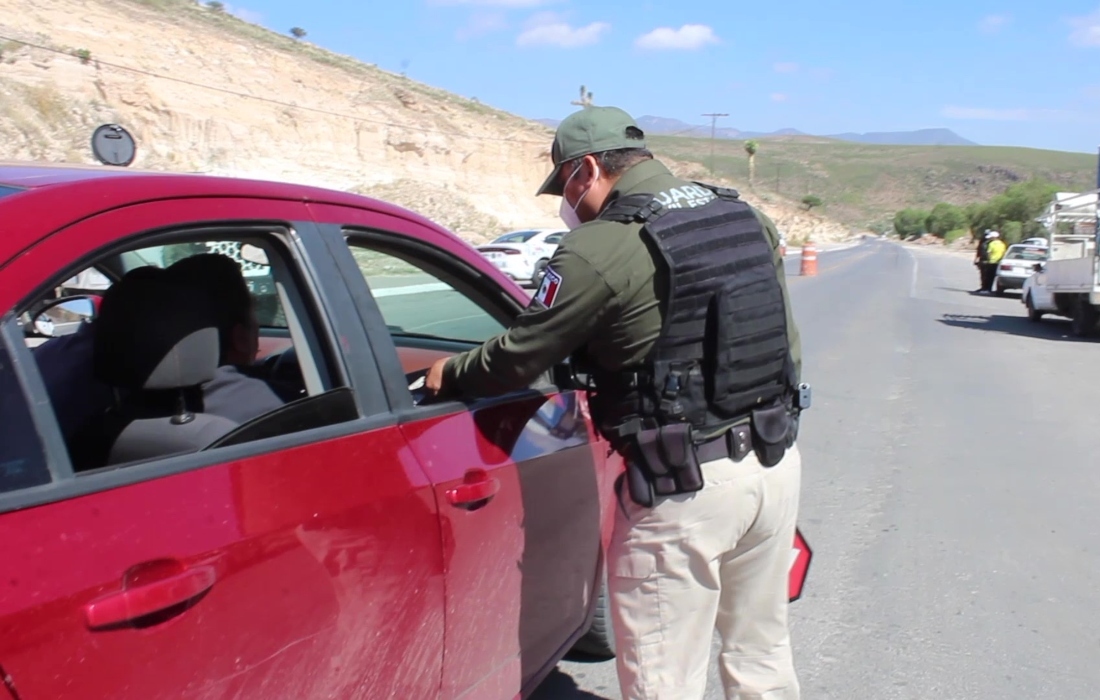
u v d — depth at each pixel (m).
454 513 2.40
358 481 2.15
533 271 25.50
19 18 40.06
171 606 1.70
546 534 2.86
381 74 66.88
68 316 2.83
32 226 1.77
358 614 2.10
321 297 2.30
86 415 2.39
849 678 3.91
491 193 54.50
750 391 2.46
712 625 2.62
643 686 2.59
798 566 3.21
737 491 2.48
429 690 2.37
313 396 2.24
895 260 54.09
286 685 1.93
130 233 1.91
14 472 1.61
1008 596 4.72
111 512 1.69
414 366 3.38
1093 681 3.90
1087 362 12.77
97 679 1.59
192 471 1.85
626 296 2.34
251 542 1.86
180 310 2.17
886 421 8.63
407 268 3.04
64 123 33.84
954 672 3.96
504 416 2.75
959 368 11.89
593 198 2.55
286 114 46.53
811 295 23.44
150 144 38.97
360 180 46.75
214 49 49.03
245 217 2.17
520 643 2.77
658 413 2.41
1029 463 7.20
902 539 5.51
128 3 51.56
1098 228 15.19
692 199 2.47
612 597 2.66
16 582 1.51
